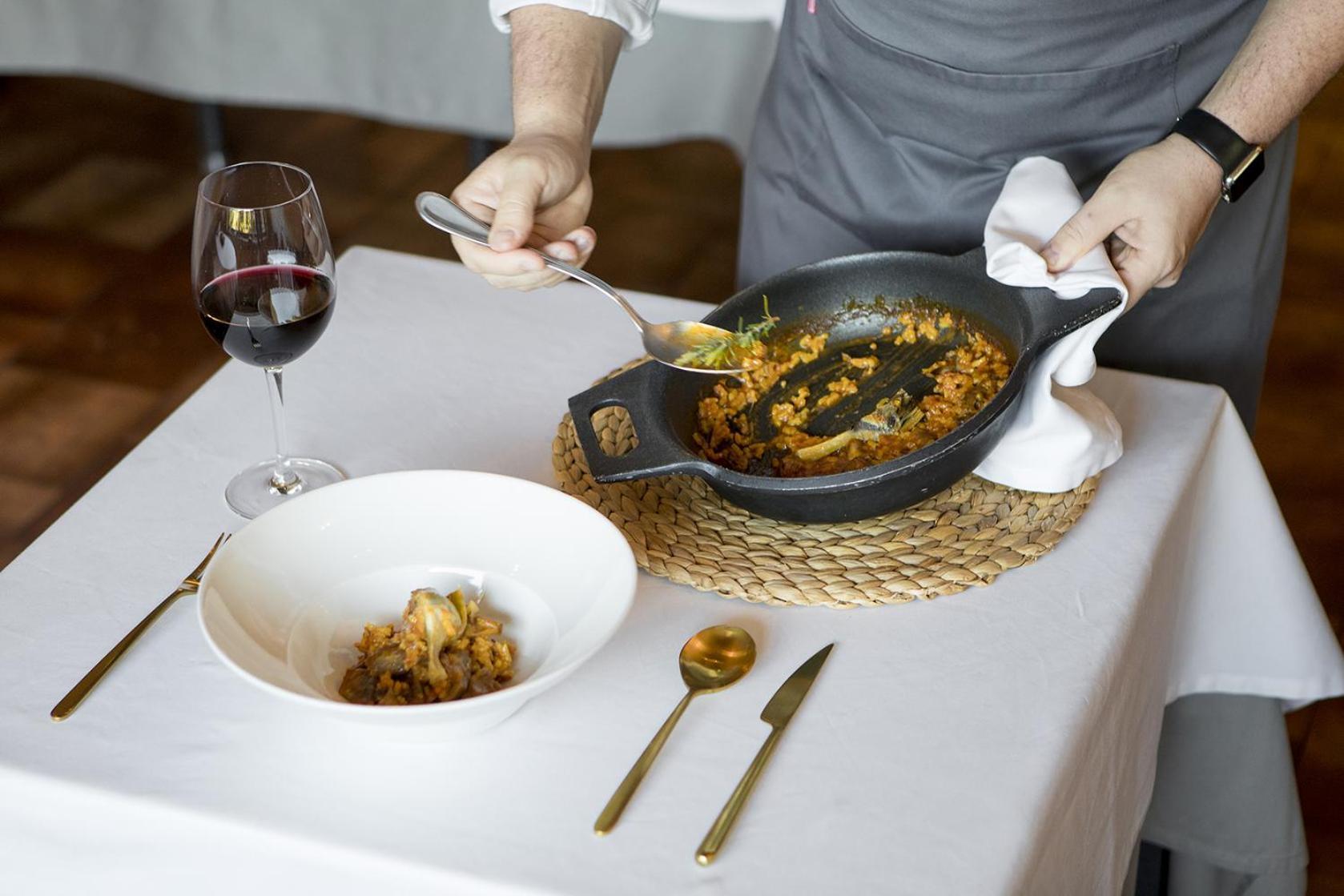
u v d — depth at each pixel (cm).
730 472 84
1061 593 86
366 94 238
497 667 76
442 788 71
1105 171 119
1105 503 95
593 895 65
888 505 87
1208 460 105
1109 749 87
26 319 244
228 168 94
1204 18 110
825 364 101
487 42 226
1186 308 127
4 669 79
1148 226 99
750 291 103
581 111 108
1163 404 106
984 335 100
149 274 258
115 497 94
